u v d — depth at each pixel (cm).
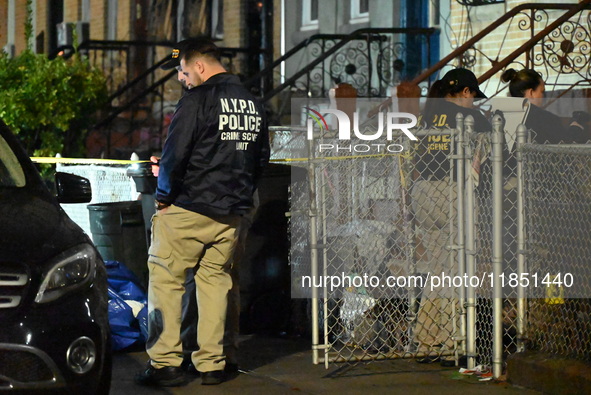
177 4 4988
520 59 3284
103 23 5466
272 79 4391
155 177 2038
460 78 1906
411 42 3694
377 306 1942
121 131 4259
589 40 3045
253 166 1741
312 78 4131
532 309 1791
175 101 4778
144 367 1888
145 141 4266
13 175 1622
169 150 1662
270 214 2183
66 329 1369
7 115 3794
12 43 6322
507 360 1744
